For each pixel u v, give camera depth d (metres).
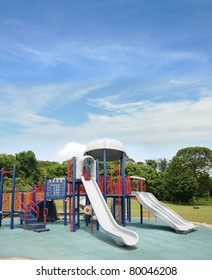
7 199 16.89
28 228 14.82
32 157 46.53
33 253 9.27
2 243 10.91
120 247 10.31
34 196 16.31
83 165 15.92
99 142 16.92
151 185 51.06
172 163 49.88
